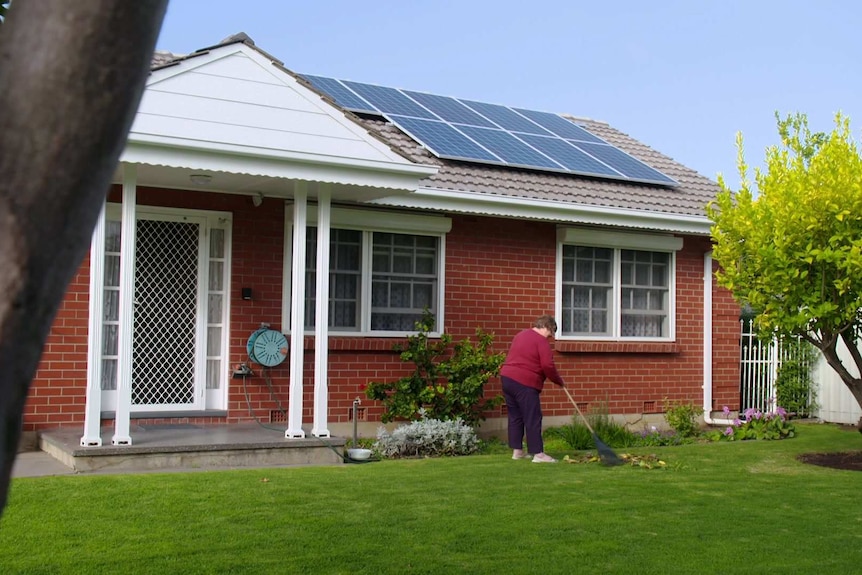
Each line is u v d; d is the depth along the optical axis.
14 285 1.75
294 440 9.80
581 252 14.02
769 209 10.44
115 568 5.70
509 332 13.27
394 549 6.31
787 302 10.31
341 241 12.20
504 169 13.48
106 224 10.91
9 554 5.90
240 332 11.45
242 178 10.39
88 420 9.03
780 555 6.39
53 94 1.78
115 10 1.82
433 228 12.65
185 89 9.28
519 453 10.37
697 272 15.02
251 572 5.72
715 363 15.07
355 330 12.22
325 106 9.94
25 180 1.77
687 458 10.78
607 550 6.43
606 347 13.95
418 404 11.92
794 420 15.63
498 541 6.59
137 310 11.05
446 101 16.27
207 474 8.59
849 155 10.42
